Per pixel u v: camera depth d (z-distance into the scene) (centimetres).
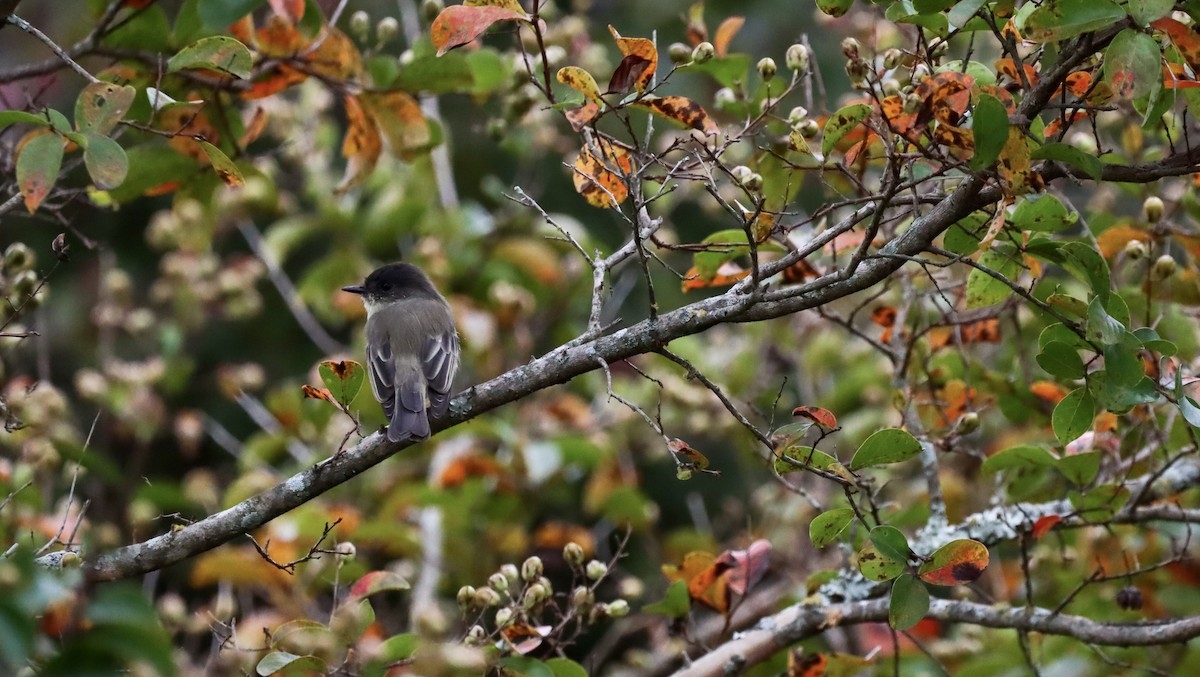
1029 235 846
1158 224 945
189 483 1330
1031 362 1115
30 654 534
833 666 904
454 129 1947
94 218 1906
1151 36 658
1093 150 984
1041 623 870
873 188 1021
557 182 1925
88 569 693
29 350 1708
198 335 1867
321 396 767
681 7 1920
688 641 931
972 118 636
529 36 1175
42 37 711
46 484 1051
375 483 1448
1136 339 662
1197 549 1134
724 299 727
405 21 1494
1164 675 893
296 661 730
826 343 1448
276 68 995
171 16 1609
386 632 1235
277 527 1158
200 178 1019
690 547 1406
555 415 1443
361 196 1560
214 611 1233
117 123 701
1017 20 700
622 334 736
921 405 1012
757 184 746
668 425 1420
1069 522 938
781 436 683
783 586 1338
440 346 1075
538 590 814
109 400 1330
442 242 1492
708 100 1658
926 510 1073
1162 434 944
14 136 979
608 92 748
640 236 748
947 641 1173
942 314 991
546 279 1494
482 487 1358
